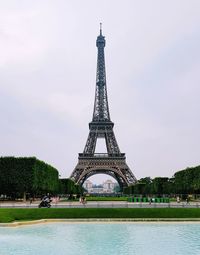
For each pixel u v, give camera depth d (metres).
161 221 94.62
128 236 68.44
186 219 95.75
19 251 53.84
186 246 58.41
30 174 160.00
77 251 54.09
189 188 199.50
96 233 72.38
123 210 100.69
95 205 113.38
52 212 98.31
